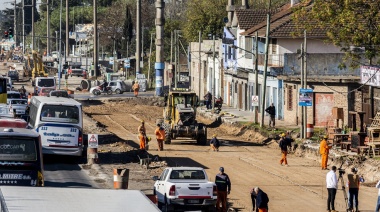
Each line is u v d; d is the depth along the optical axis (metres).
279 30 128.12
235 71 153.75
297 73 124.62
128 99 180.25
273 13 153.12
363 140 88.38
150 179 70.62
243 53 148.25
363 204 67.00
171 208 57.25
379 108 106.56
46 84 170.62
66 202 24.62
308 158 94.06
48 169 73.19
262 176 81.00
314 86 115.94
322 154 85.19
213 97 147.62
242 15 152.38
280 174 82.38
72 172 72.06
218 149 101.75
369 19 97.00
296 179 79.31
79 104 74.94
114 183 59.56
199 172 59.06
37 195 25.53
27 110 107.19
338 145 94.50
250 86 146.62
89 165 76.56
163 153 96.81
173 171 58.72
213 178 78.06
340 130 97.44
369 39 97.38
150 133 121.12
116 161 81.06
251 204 65.12
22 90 172.25
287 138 89.44
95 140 77.12
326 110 115.56
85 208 23.91
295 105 121.56
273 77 132.12
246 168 86.12
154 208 24.42
